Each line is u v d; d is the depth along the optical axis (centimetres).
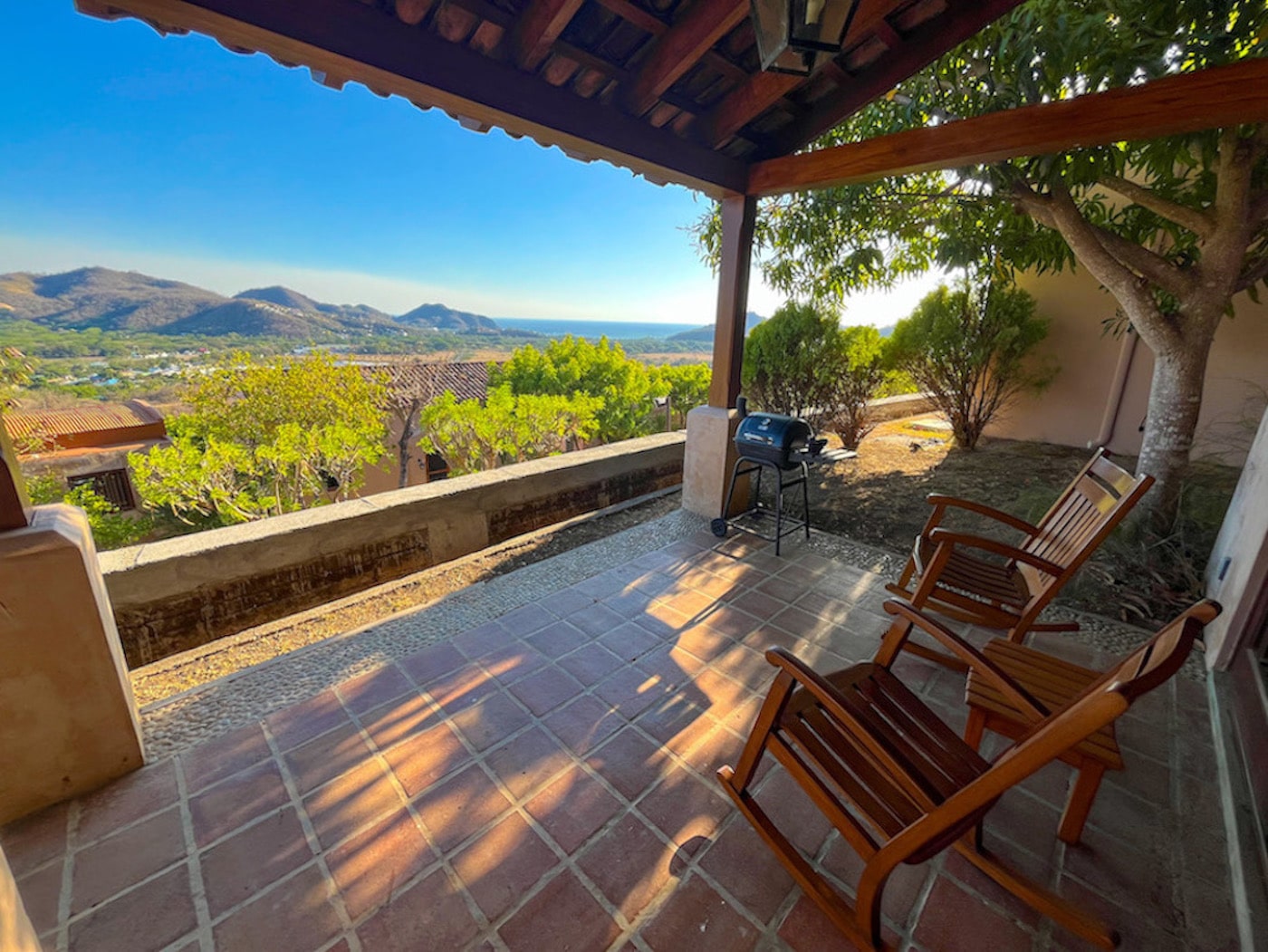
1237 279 293
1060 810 155
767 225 469
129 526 677
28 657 138
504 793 159
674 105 259
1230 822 146
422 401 927
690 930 123
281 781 161
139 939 119
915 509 407
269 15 154
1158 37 227
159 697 209
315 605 292
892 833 111
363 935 121
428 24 186
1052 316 525
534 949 119
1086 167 281
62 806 150
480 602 270
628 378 1238
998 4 216
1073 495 236
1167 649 92
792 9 140
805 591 285
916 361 552
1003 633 253
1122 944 121
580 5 179
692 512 400
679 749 177
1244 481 256
